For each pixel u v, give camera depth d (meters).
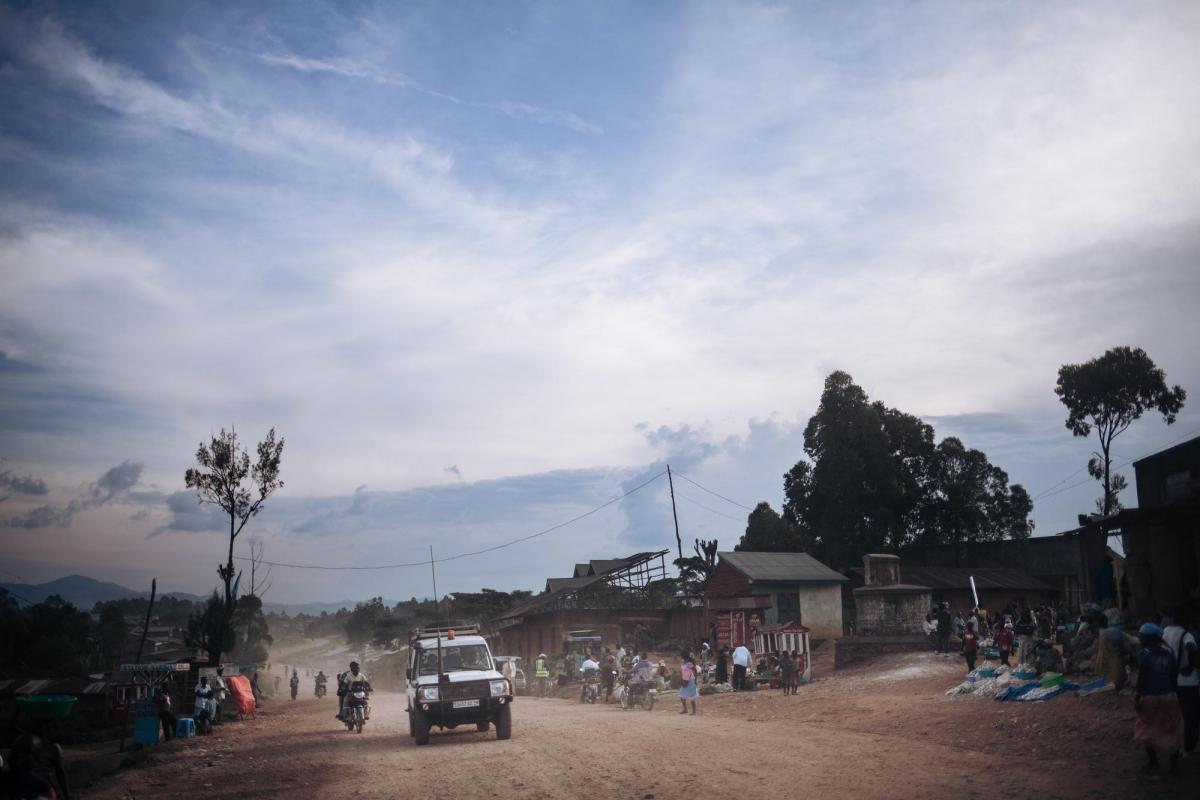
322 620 190.12
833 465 66.38
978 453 71.00
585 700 34.41
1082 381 62.69
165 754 22.67
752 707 25.17
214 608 46.03
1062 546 64.06
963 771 12.47
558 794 12.54
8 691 43.00
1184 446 28.19
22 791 9.61
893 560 37.62
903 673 28.11
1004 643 24.53
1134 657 15.49
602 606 60.34
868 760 13.98
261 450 48.47
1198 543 23.30
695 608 56.44
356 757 18.25
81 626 88.44
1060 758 12.90
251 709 37.41
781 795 11.55
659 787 12.63
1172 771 10.97
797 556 52.31
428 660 21.33
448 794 13.05
